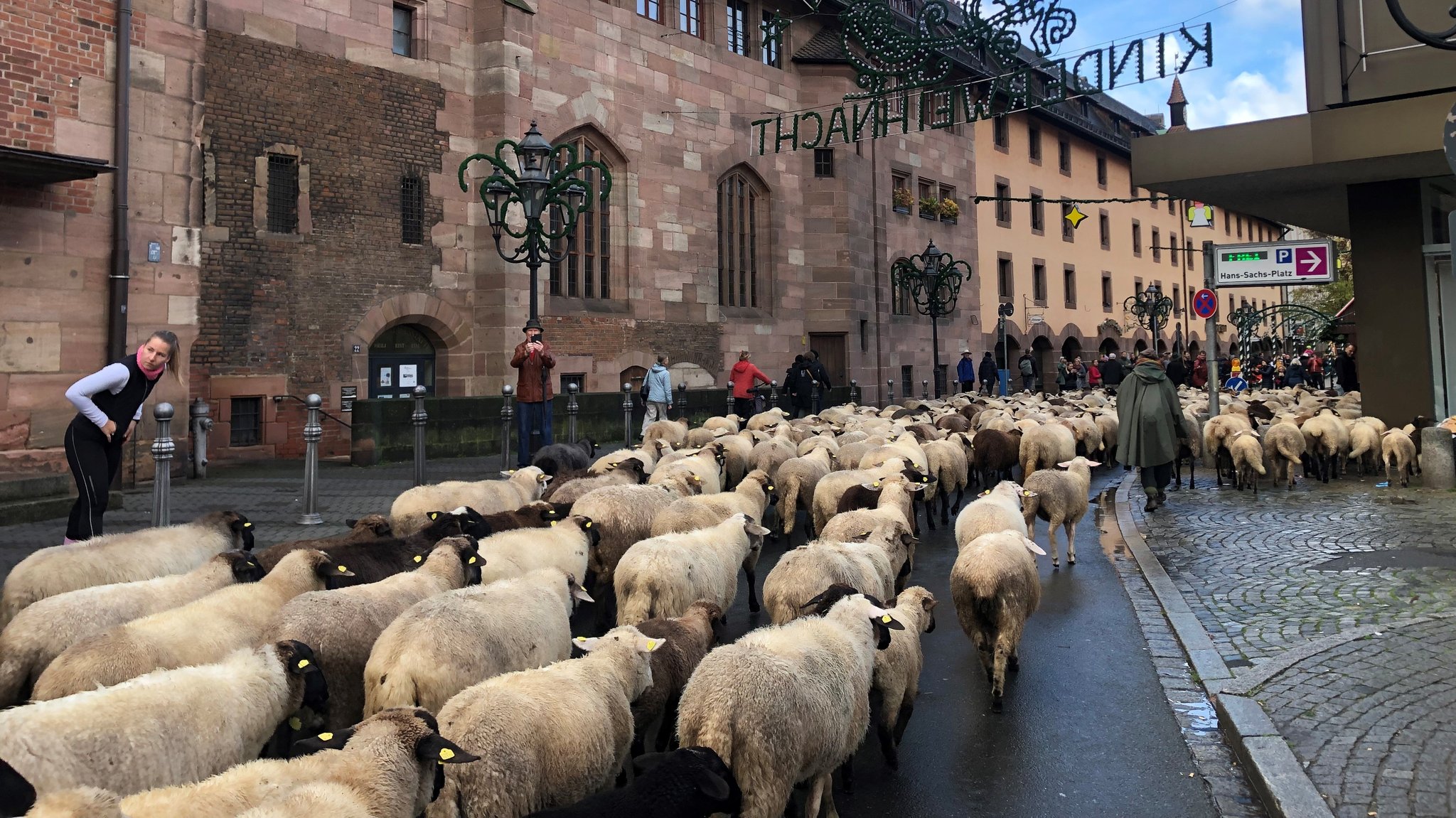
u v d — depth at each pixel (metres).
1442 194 15.33
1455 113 5.33
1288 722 5.14
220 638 4.89
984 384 32.84
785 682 4.17
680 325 26.31
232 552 5.83
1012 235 40.97
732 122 27.98
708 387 26.98
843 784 4.94
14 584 5.63
